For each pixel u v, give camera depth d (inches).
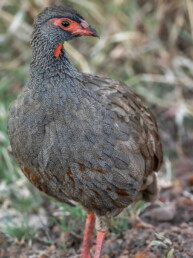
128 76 433.4
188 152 401.4
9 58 448.5
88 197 251.3
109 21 447.8
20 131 242.7
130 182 249.8
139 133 258.8
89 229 286.7
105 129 240.8
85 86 249.3
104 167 241.8
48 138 237.9
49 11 244.5
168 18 451.8
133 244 295.9
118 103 252.7
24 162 250.8
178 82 427.2
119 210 264.1
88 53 445.7
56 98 236.7
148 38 442.3
